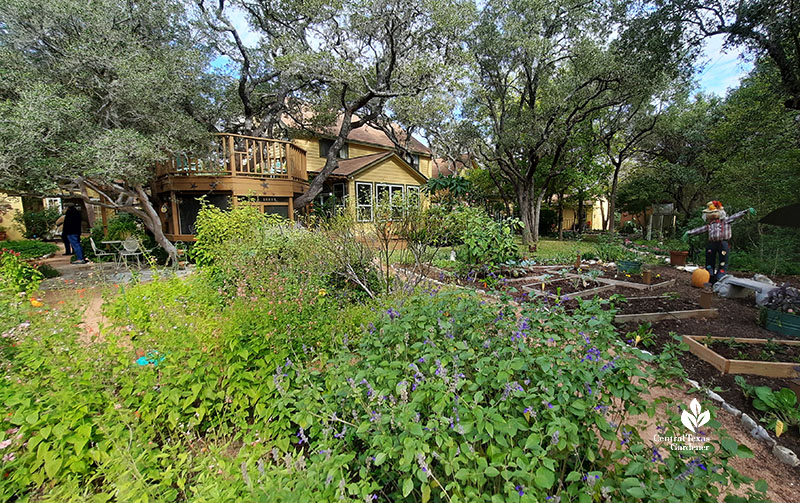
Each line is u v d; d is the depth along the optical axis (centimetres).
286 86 1264
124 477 157
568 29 1256
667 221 2039
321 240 505
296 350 259
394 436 153
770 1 673
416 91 1201
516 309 278
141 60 751
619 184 2406
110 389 210
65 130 651
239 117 1329
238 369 241
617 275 761
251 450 196
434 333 220
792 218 465
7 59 667
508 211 2064
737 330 427
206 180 990
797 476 213
